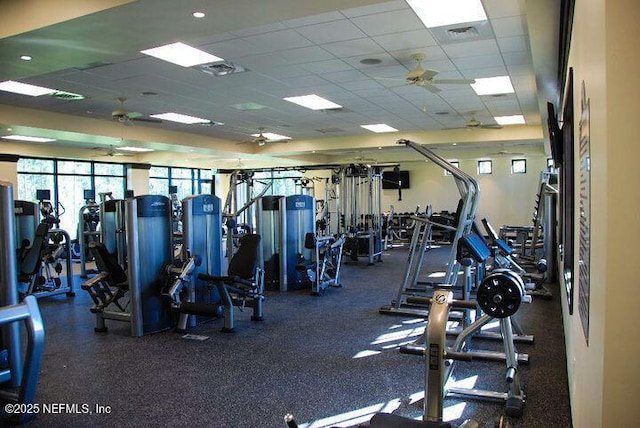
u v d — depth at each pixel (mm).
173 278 5199
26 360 2898
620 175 1132
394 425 1646
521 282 2895
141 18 3348
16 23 3617
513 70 5793
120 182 14039
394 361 4102
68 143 11148
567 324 3609
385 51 5016
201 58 5172
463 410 3135
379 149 12500
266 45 4773
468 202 5297
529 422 2930
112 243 9742
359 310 6039
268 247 7582
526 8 3371
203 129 10289
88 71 5555
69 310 6363
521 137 10273
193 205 5363
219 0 3088
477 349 4344
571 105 2582
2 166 10234
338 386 3568
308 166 10508
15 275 3455
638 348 1125
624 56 1125
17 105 7445
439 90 6215
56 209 11781
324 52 5020
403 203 16078
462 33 4473
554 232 7527
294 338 4832
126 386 3631
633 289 1124
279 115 8688
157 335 5016
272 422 3012
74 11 3344
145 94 6824
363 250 10727
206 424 2998
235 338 4852
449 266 5434
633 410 1131
